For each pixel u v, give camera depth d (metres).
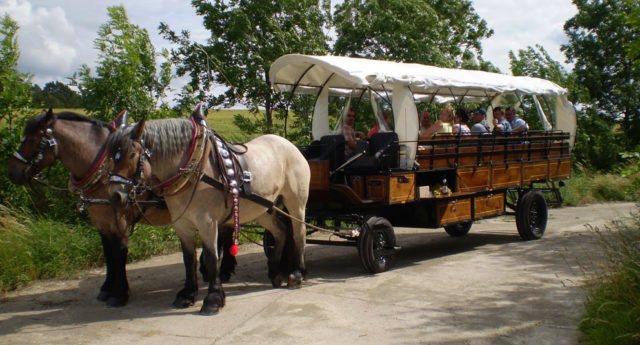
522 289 5.76
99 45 8.80
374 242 6.76
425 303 5.33
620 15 19.44
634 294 4.12
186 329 4.65
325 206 7.33
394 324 4.70
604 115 20.91
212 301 5.11
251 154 5.74
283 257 6.43
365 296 5.65
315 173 6.72
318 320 4.84
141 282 6.52
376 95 7.74
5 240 6.63
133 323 4.85
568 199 13.98
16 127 8.12
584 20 20.67
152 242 8.14
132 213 5.66
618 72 20.78
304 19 12.09
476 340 4.26
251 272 7.11
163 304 5.51
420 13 14.55
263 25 11.90
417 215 7.48
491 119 10.56
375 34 14.56
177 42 11.96
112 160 4.80
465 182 7.80
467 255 7.88
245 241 9.28
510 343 4.18
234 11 11.25
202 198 5.12
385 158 6.75
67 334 4.56
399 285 6.10
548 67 18.47
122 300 5.45
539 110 9.91
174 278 6.72
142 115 8.88
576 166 18.09
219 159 5.25
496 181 8.38
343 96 8.21
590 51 20.92
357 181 6.98
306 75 7.39
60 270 6.88
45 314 5.19
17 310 5.36
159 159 4.98
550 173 9.66
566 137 10.05
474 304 5.25
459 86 7.41
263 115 12.19
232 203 5.35
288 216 6.14
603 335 3.95
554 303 5.21
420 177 7.85
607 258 5.14
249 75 11.56
